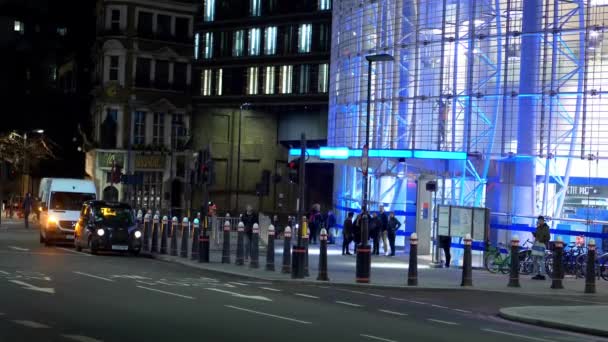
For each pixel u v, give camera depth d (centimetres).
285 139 9062
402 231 4512
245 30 9125
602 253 3519
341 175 5206
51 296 1875
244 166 9194
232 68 9169
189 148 8269
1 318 1472
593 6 3778
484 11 4091
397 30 4484
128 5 8019
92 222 3669
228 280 2647
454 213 3472
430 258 4069
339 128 5062
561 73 3850
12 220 7038
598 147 3756
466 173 4062
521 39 3947
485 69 4088
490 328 1769
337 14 5331
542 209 3847
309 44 8694
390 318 1812
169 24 8219
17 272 2497
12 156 8700
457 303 2289
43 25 10806
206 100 9244
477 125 4094
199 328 1455
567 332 1808
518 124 3938
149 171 8062
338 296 2291
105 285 2209
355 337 1447
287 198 9156
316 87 8638
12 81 10538
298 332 1467
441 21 4288
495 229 3894
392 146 4466
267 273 2892
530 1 3928
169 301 1891
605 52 3759
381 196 4578
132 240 3634
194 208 8675
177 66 8269
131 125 7969
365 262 2705
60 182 4194
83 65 10300
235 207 9106
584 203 3834
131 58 8019
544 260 3222
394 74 4484
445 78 4238
